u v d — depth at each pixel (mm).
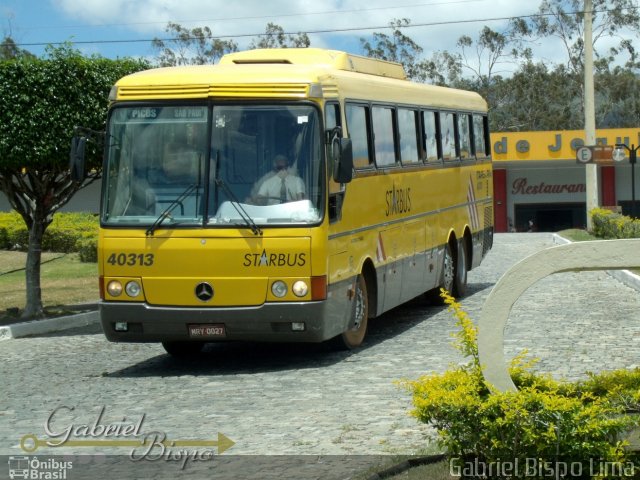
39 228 18562
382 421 8969
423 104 16734
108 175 12305
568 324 14680
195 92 12102
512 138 54719
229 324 11812
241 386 11195
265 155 11961
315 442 8297
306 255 11750
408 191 15672
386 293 14594
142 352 14453
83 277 26844
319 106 12031
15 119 16609
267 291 11773
